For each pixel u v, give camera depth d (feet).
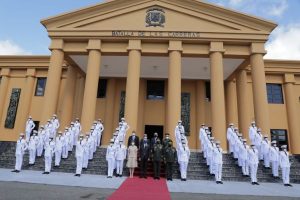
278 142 79.87
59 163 50.26
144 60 73.36
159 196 30.17
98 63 66.18
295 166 52.21
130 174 46.32
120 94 85.10
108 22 67.77
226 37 64.90
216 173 44.16
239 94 74.79
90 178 43.37
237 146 50.72
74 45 68.80
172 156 45.57
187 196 30.91
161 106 83.71
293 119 79.61
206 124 81.41
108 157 46.11
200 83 84.17
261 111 61.26
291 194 35.42
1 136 84.79
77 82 84.12
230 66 75.46
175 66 63.36
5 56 88.48
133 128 60.23
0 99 87.10
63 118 74.74
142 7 67.72
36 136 53.11
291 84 81.97
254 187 40.60
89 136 51.93
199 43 66.23
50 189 32.24
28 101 86.22
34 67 88.63
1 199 25.44
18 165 47.78
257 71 63.52
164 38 65.36
